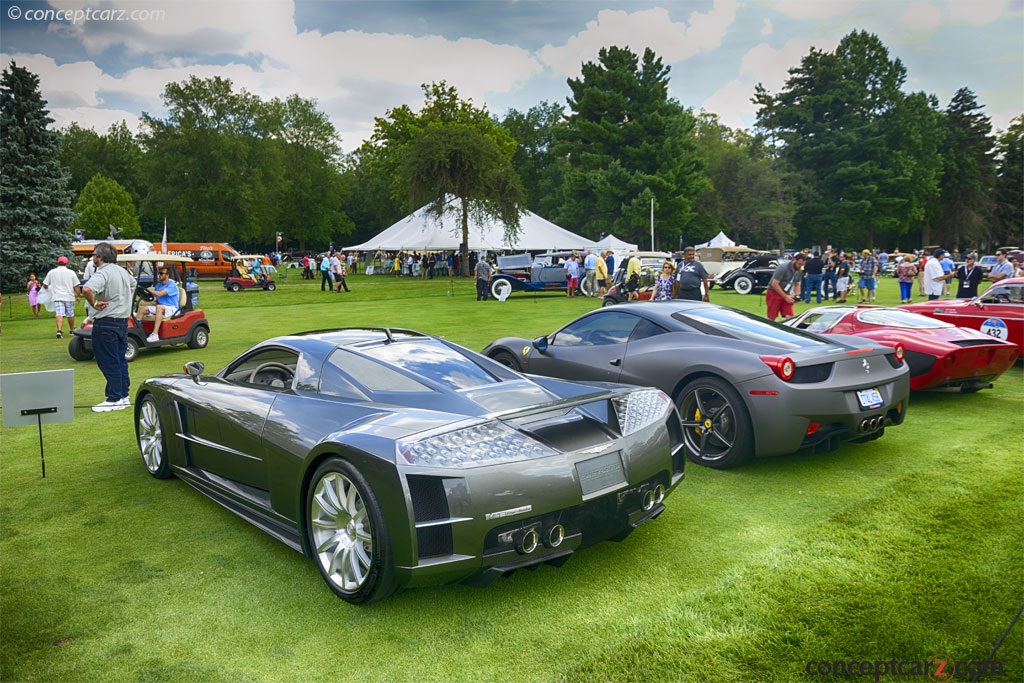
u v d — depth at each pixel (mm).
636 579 3268
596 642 2729
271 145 67688
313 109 79938
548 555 2988
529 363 6488
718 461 4965
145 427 4996
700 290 12234
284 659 2654
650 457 3377
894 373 5031
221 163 62906
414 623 2916
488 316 17641
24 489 4719
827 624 2803
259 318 18016
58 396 4891
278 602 3111
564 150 68562
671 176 61750
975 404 7266
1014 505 4121
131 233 74875
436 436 2930
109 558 3594
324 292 29344
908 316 7512
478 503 2791
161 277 11664
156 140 64188
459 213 40875
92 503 4438
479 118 58906
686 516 4082
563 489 2971
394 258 46562
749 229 70875
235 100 65188
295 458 3396
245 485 4000
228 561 3555
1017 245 87250
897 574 3230
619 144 65875
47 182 30734
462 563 2799
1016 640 2637
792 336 5258
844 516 4016
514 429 3105
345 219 86062
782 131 74000
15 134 30109
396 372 3645
